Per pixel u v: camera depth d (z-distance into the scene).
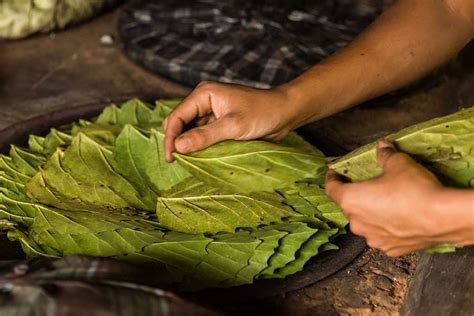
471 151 1.16
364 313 1.30
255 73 1.97
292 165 1.37
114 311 1.01
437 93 1.98
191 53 2.05
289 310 1.29
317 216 1.35
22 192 1.45
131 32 2.17
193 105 1.41
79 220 1.32
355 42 1.50
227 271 1.25
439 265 1.30
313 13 2.18
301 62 2.00
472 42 2.18
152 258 1.26
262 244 1.26
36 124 1.73
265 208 1.32
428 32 1.48
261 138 1.43
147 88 2.02
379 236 1.06
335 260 1.36
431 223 0.98
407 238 1.04
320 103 1.45
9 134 1.70
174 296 1.04
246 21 2.15
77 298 1.01
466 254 1.32
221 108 1.41
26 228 1.39
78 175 1.43
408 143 1.18
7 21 2.16
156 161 1.45
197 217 1.32
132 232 1.29
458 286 1.26
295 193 1.36
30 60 2.14
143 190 1.43
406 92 1.96
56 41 2.23
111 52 2.17
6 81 2.04
